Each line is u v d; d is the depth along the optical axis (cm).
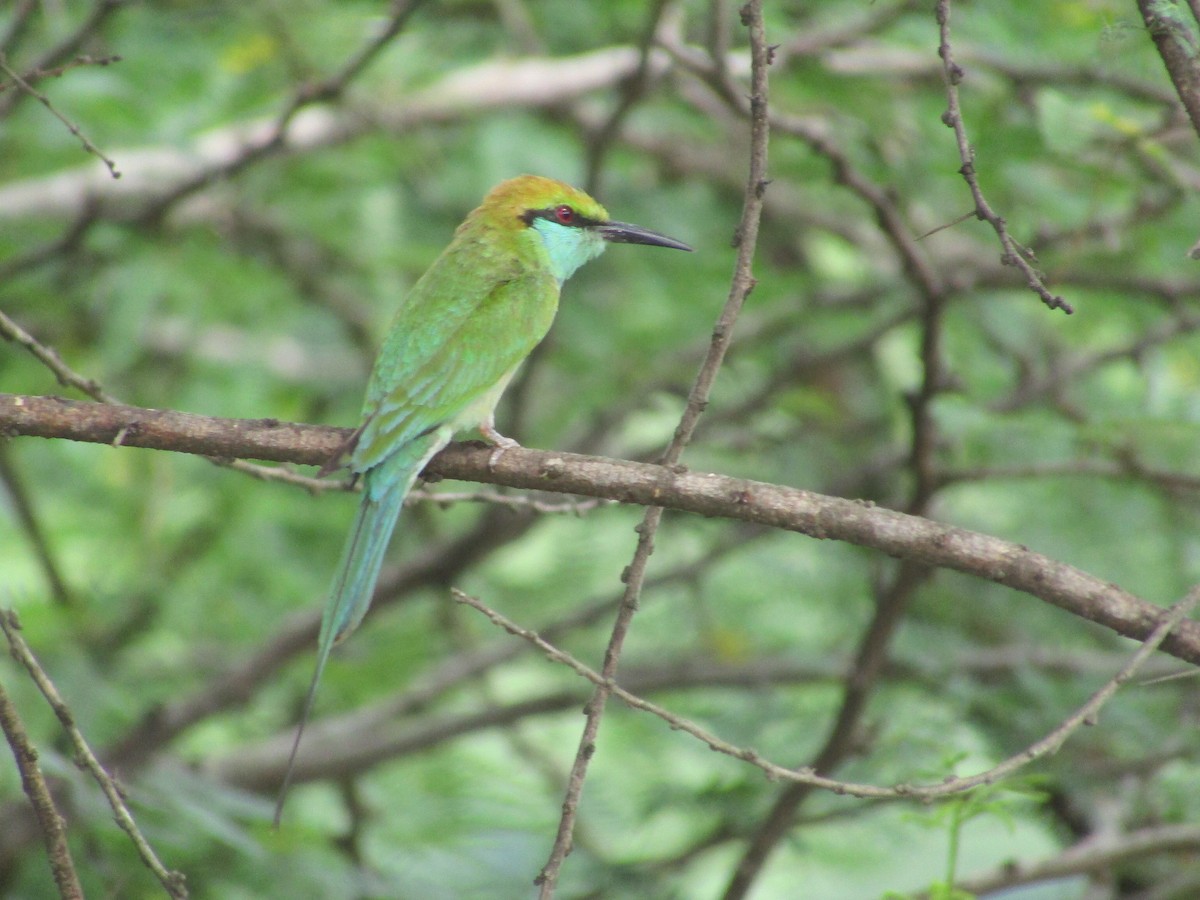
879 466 1355
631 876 1120
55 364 747
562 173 1420
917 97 1180
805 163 1136
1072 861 943
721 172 1516
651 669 1270
